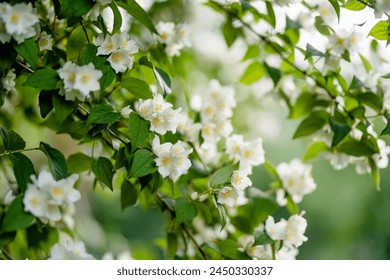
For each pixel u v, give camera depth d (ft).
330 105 3.05
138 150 2.49
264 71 3.32
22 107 3.25
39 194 2.33
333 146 2.89
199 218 3.18
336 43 2.87
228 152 3.07
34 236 2.97
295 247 2.93
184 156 2.54
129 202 2.97
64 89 2.47
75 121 2.79
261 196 3.10
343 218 9.30
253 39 3.26
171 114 2.54
